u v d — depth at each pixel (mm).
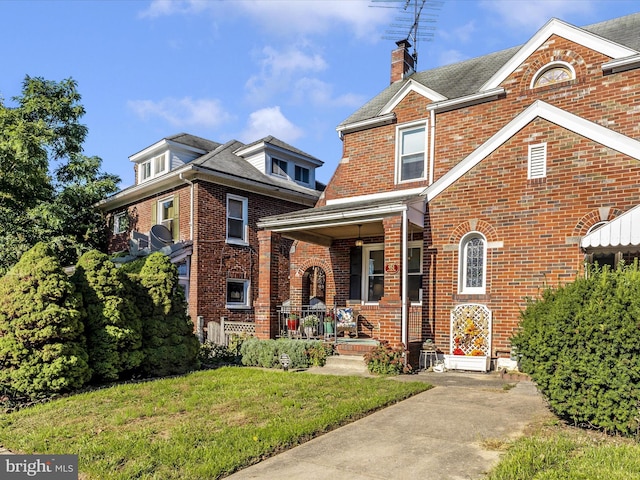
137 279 10266
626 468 4270
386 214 10789
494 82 11992
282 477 4441
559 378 5570
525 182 10117
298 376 9195
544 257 9773
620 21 12477
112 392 7855
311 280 16125
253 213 18375
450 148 12609
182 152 19531
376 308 13281
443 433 5625
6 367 7711
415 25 17219
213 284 16625
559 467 4340
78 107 21688
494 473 4262
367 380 8688
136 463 4734
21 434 5848
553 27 11242
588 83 10719
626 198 8914
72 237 20562
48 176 20750
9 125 17172
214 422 6129
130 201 20562
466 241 10984
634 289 5461
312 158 21391
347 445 5312
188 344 10477
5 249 16656
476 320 10492
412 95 13539
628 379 5152
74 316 8172
